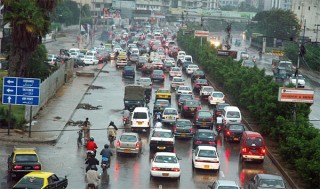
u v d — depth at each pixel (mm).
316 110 115875
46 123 85688
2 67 129750
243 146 70562
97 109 102688
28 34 87875
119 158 69875
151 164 61844
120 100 113375
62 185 51656
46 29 91062
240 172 66188
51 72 112062
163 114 91312
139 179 60688
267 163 71375
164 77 143750
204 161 64812
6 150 69688
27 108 84688
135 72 159875
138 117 86062
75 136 80625
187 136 82125
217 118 89125
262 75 114312
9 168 58281
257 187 51656
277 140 81438
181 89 118812
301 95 76062
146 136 83625
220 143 81938
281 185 51781
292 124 74375
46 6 91625
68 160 67312
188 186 58781
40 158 67562
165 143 73062
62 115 92875
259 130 88688
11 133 76875
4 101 75000
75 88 123250
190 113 98938
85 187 56406
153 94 124000
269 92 88500
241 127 82562
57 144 75312
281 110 81188
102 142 78188
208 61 162375
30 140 74438
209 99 113688
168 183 59656
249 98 101875
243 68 125438
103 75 150000
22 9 87188
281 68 164000
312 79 173625
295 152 66812
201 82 129500
